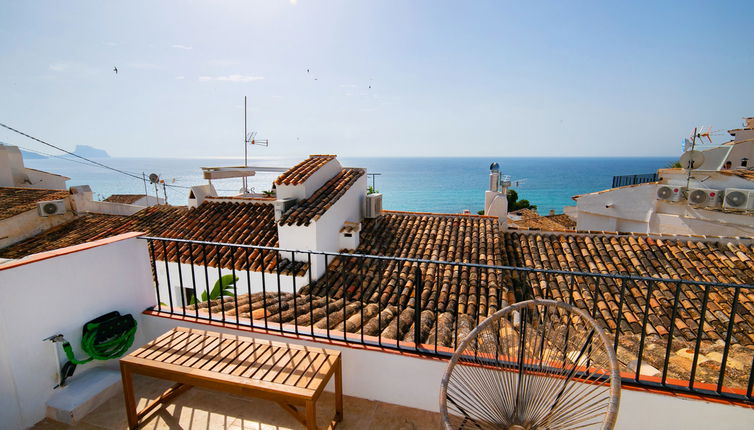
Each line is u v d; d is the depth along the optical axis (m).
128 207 13.91
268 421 2.91
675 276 8.09
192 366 2.71
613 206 12.77
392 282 7.59
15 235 11.48
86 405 3.01
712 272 8.07
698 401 2.49
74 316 3.21
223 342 3.07
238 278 7.50
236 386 2.52
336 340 3.27
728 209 10.04
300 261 8.01
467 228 10.20
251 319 3.59
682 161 11.23
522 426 2.45
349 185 9.62
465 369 2.84
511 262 9.41
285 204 8.44
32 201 12.51
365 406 3.10
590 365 2.60
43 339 2.97
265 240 8.87
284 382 2.52
